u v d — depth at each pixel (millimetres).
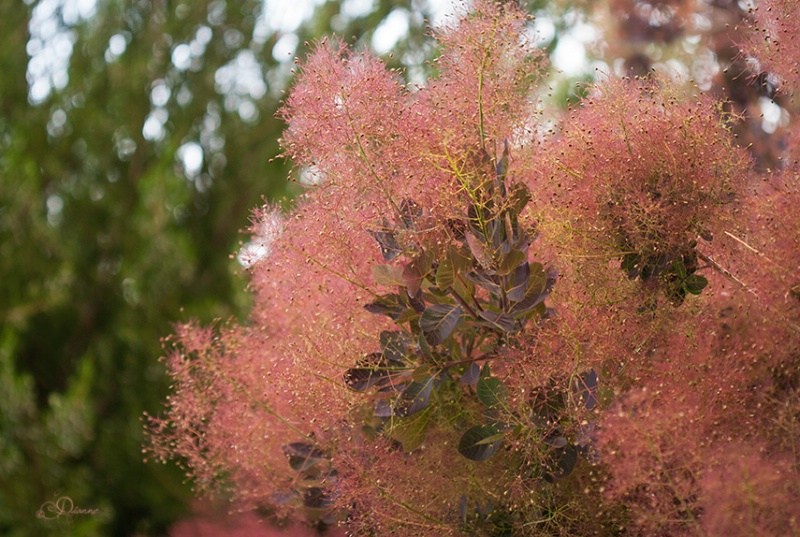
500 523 1539
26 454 4266
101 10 4867
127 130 4793
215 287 4680
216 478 1792
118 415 4473
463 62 1581
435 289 1585
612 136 1566
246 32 4844
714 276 1586
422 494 1558
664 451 1394
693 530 1375
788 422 1404
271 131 4758
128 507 4254
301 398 1584
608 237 1554
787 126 1644
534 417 1505
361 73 1560
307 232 1595
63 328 4609
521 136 1597
